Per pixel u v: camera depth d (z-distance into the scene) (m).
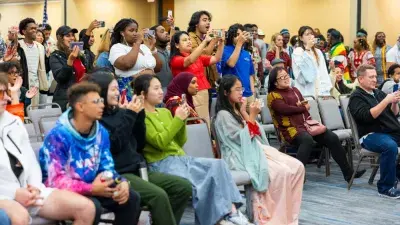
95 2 16.08
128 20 5.95
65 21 15.90
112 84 4.10
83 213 3.47
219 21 14.77
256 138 5.30
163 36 7.34
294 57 8.02
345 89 9.12
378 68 10.74
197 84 5.81
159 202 4.04
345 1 12.61
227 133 5.17
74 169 3.67
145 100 4.69
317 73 8.09
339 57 9.84
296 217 5.15
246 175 4.93
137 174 4.26
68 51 6.87
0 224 3.24
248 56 7.18
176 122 4.55
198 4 15.13
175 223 4.13
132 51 5.76
